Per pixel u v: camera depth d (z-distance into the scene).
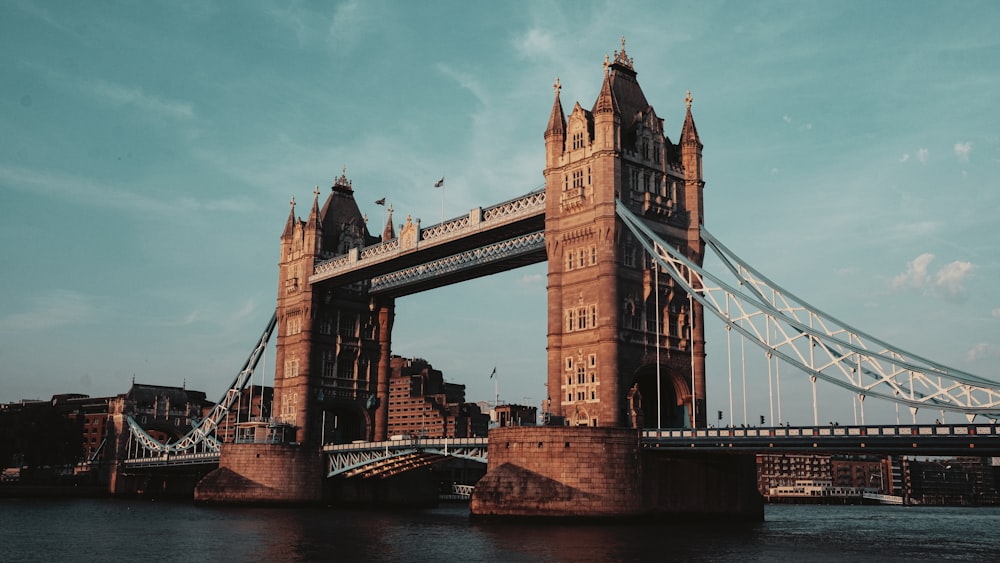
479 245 115.31
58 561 63.75
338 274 133.50
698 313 99.12
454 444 106.44
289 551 68.44
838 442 72.56
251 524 95.62
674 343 97.69
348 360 143.25
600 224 93.38
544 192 102.19
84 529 90.25
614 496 83.44
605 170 94.31
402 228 122.12
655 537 72.81
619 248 93.88
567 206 97.38
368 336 145.25
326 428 145.12
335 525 93.44
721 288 85.75
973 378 69.75
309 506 131.00
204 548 71.25
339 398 140.12
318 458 133.00
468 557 61.22
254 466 131.62
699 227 100.62
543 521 83.12
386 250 124.62
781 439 75.69
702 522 89.81
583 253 95.69
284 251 147.88
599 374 91.25
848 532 89.38
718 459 93.38
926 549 69.81
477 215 109.81
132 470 184.25
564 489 83.44
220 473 134.25
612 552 63.09
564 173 99.19
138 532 86.06
